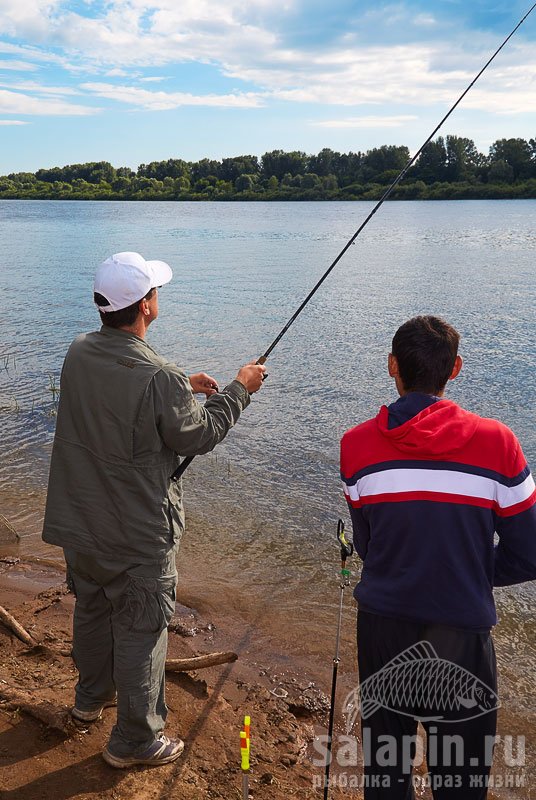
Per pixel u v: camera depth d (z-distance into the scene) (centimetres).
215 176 15312
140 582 259
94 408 252
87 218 6931
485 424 213
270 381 1034
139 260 262
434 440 207
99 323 1487
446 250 3194
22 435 798
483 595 209
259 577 489
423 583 208
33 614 418
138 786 269
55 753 284
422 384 225
